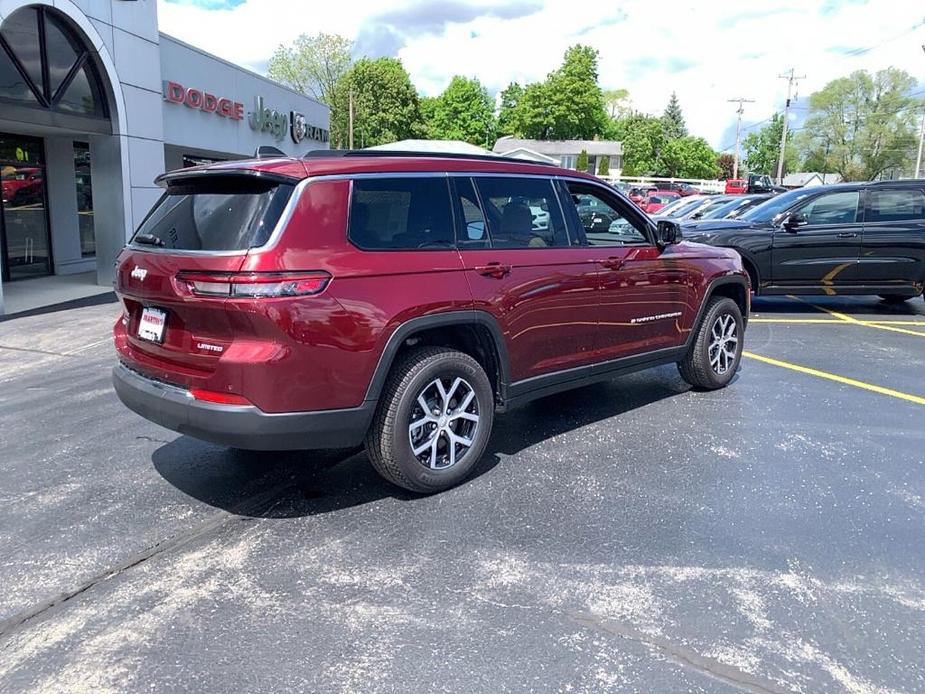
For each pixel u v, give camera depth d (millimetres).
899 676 2551
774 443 4879
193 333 3537
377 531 3625
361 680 2531
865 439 4969
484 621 2871
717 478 4281
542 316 4453
